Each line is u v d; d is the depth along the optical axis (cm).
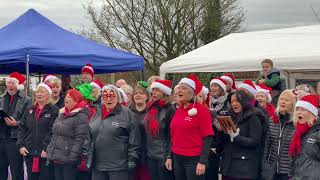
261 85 662
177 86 524
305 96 449
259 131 507
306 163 425
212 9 2197
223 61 954
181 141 516
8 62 791
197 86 519
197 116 507
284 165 496
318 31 1035
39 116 644
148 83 672
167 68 1048
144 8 2166
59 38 896
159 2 2133
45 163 637
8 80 701
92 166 555
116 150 544
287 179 493
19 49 792
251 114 511
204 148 501
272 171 502
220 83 634
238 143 510
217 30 2211
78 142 589
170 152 541
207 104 624
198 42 2238
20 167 698
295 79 987
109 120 546
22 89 715
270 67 749
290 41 977
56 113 644
